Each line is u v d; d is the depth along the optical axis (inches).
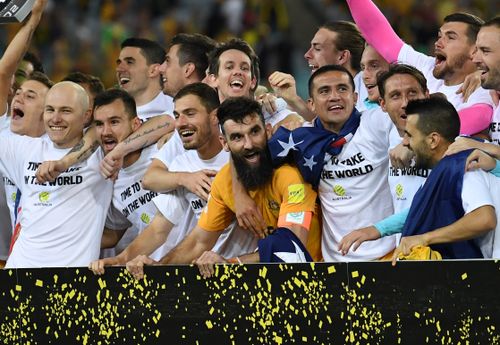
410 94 296.5
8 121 378.0
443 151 276.2
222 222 305.7
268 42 778.8
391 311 261.4
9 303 301.9
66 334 295.7
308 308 269.6
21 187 340.8
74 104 328.5
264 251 285.3
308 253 289.9
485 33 287.6
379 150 305.0
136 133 333.7
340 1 841.5
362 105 362.3
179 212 322.3
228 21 834.2
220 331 279.0
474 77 309.6
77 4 855.7
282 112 340.2
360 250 306.8
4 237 378.6
